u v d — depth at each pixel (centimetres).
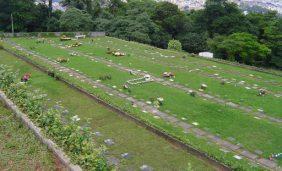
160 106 1691
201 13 5744
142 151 1216
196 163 1140
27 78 2041
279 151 1252
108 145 1251
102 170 862
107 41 3925
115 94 1881
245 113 1644
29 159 945
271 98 1906
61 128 1027
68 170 879
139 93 1898
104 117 1524
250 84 2205
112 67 2530
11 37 4116
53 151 965
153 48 3553
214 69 2619
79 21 4872
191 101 1783
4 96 1379
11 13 4750
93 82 2117
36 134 1066
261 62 4444
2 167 905
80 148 930
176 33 5875
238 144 1302
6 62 2644
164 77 2286
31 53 3023
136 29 5053
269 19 5219
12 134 1088
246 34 4391
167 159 1163
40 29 5141
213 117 1569
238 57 4341
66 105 1669
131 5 6141
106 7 6091
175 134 1307
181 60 2928
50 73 2202
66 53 3041
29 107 1216
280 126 1496
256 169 1074
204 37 5434
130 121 1477
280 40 4559
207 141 1312
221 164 1100
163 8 5803
